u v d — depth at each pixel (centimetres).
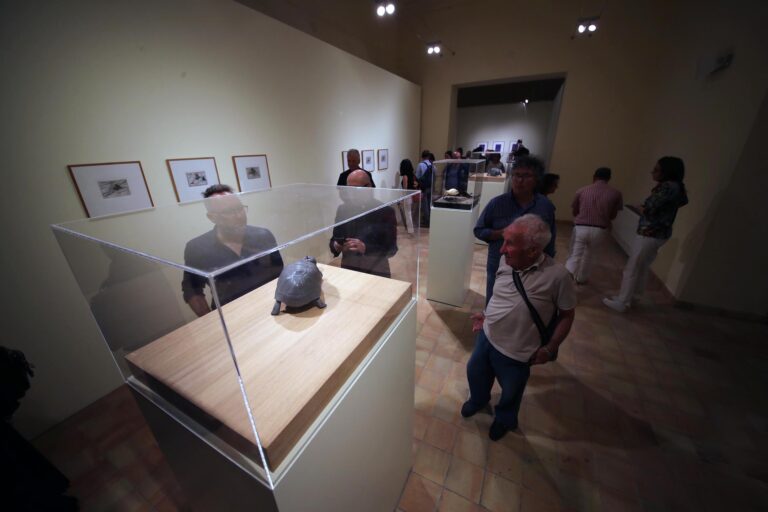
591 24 467
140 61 207
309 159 377
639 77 514
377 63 611
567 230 584
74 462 172
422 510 144
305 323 96
